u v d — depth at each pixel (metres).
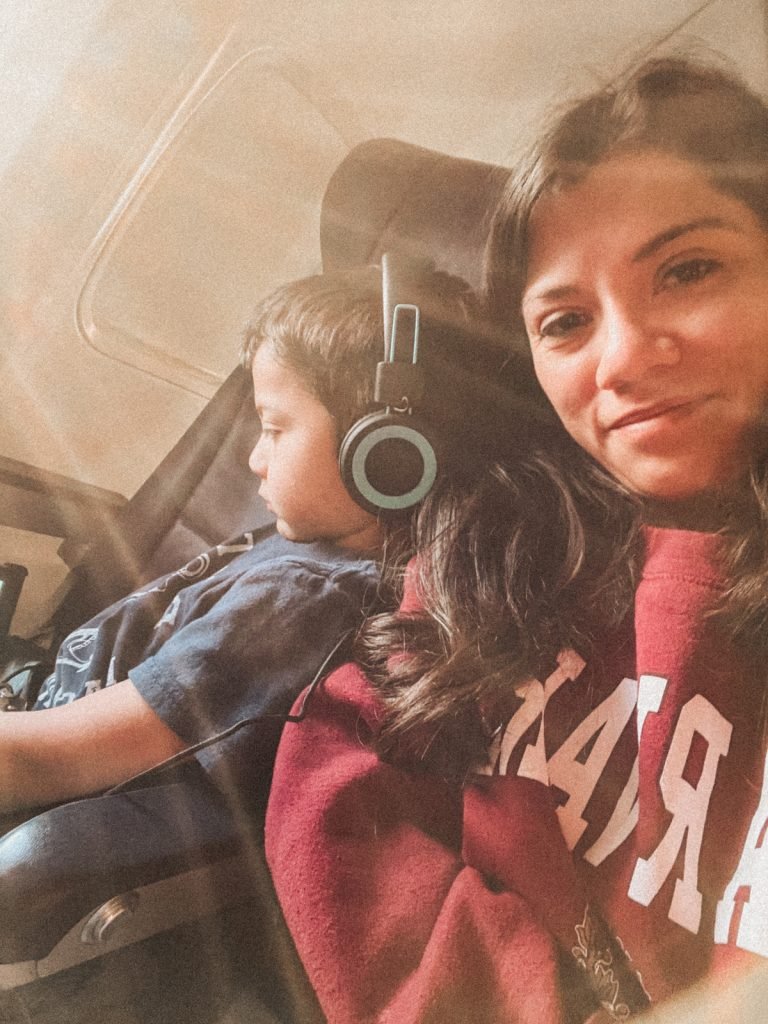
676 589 0.54
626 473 0.57
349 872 0.55
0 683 0.84
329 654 0.62
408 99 0.85
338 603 0.64
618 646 0.56
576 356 0.57
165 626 0.75
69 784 0.59
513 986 0.50
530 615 0.58
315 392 0.67
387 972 0.53
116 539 1.00
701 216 0.53
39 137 0.97
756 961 0.46
